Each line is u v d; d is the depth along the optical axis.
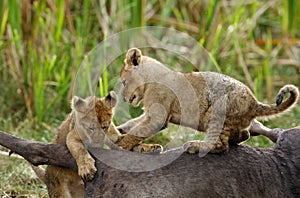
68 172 8.27
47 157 8.02
